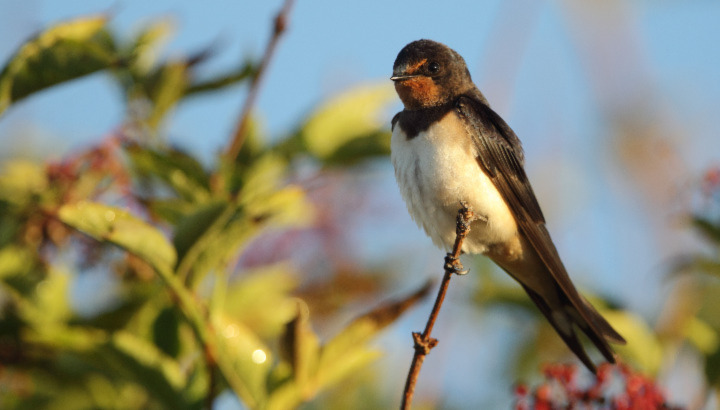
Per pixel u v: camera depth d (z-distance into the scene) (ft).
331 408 39.19
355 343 28.37
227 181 31.50
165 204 31.01
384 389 40.47
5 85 28.76
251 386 27.66
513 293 40.40
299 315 27.73
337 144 33.99
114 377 30.19
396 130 37.60
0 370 31.60
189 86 34.45
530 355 44.96
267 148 33.47
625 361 35.91
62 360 29.68
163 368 28.84
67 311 32.55
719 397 35.70
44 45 28.43
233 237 27.35
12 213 31.01
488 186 37.01
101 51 28.63
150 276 32.99
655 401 30.81
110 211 26.66
